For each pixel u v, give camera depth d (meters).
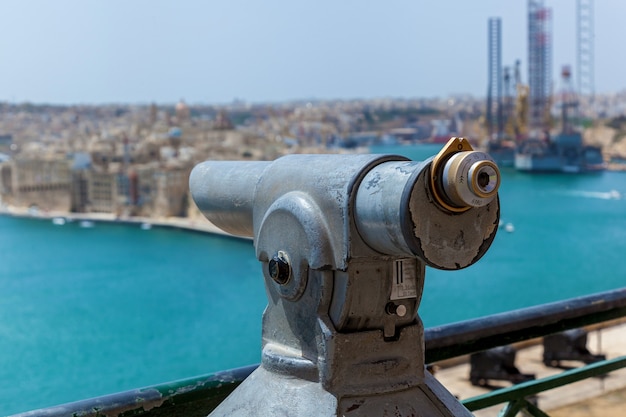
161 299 57.19
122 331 49.78
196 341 48.75
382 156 1.16
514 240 72.44
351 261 1.16
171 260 71.50
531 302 53.28
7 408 38.12
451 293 56.25
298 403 1.21
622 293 2.29
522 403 2.12
